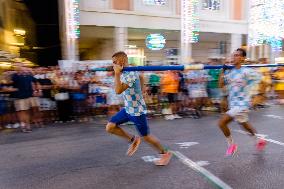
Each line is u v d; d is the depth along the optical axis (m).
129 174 4.18
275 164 4.44
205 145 5.60
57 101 8.68
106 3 14.02
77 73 9.15
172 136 6.43
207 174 4.09
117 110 9.48
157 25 15.11
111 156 5.05
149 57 16.81
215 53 18.33
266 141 5.75
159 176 4.06
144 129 4.25
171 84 9.00
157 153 5.16
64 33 13.56
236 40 17.39
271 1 16.39
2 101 7.93
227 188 3.61
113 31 14.86
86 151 5.42
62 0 13.69
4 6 12.60
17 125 8.16
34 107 8.26
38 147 5.83
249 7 17.28
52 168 4.54
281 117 8.52
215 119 8.48
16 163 4.84
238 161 4.61
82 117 9.17
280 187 3.63
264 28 16.75
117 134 4.45
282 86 11.59
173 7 15.45
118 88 3.94
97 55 17.27
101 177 4.09
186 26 15.34
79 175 4.20
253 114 9.08
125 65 4.07
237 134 6.39
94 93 9.32
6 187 3.86
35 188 3.79
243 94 4.56
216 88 9.48
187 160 4.72
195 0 15.35
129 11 14.44
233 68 4.69
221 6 16.91
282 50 17.70
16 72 7.48
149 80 9.30
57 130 7.49
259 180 3.85
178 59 16.84
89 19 13.68
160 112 9.27
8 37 13.34
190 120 8.40
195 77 9.23
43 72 8.93
